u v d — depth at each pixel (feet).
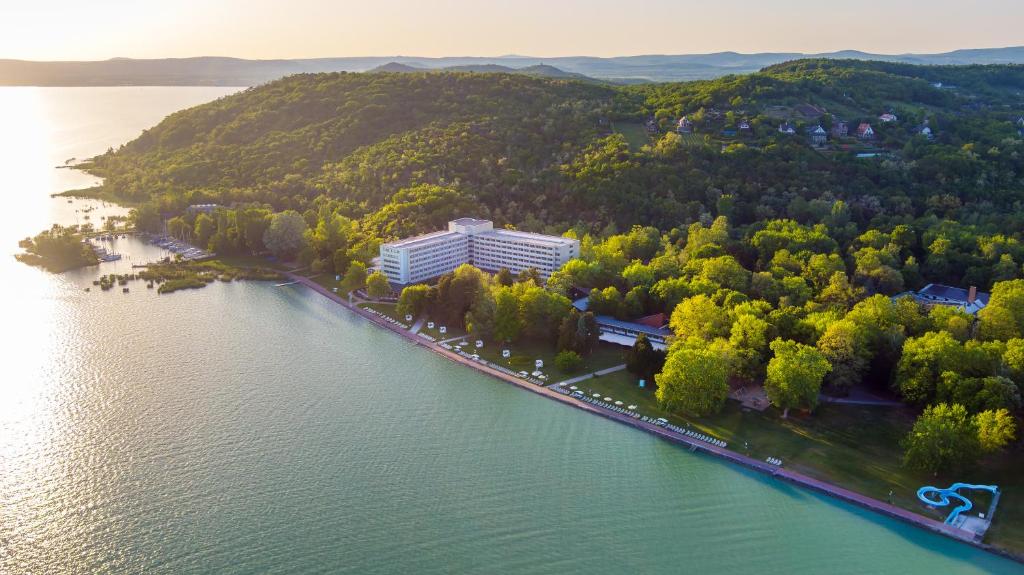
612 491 645.10
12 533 587.68
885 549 568.41
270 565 551.59
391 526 597.11
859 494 628.69
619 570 548.72
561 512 615.98
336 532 588.91
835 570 548.31
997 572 540.11
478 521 603.67
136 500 630.33
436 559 559.38
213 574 542.57
